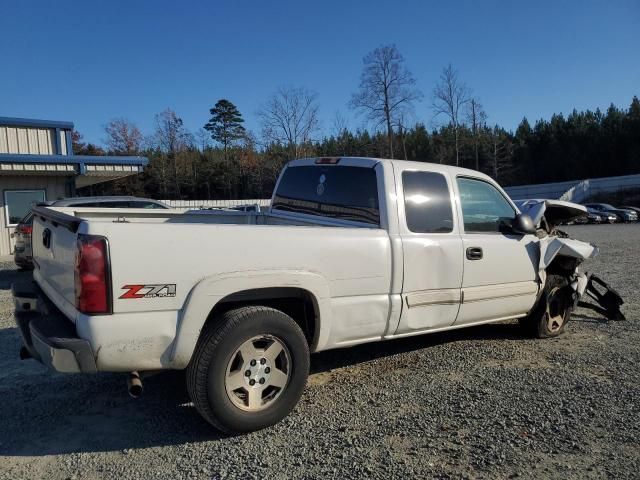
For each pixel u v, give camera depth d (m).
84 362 3.19
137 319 3.28
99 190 60.09
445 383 4.61
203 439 3.62
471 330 6.37
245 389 3.65
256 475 3.15
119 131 65.25
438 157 77.12
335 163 5.06
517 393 4.38
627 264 12.66
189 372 3.52
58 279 3.82
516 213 5.62
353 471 3.18
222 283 3.52
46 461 3.34
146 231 3.32
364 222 4.62
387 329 4.43
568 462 3.29
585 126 88.81
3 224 16.86
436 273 4.68
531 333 5.99
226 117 72.12
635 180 62.22
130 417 3.99
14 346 5.81
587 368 5.00
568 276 6.10
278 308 4.14
